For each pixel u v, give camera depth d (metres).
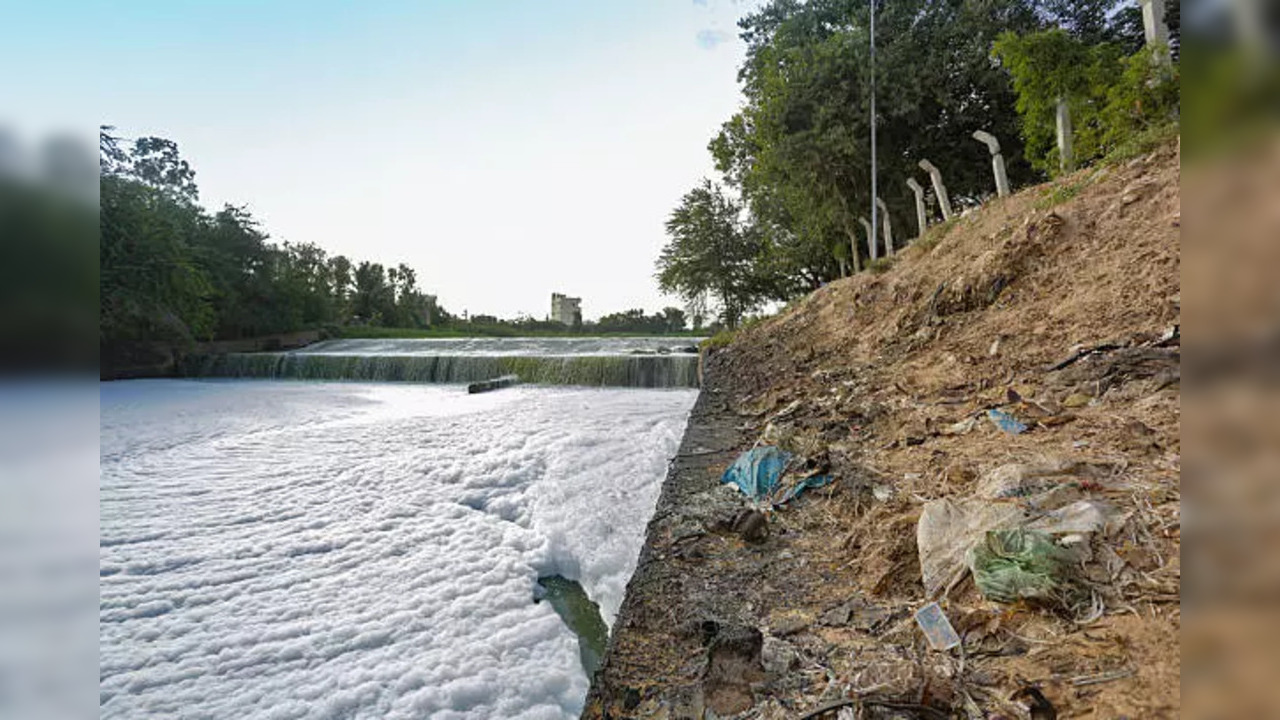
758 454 4.30
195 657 3.54
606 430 10.13
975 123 15.90
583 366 19.00
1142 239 5.75
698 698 1.91
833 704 1.77
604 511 5.80
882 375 6.60
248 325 31.48
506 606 4.13
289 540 5.39
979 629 1.97
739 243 31.20
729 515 3.47
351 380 22.75
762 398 7.58
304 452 9.17
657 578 2.79
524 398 15.82
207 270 30.02
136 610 4.09
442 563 4.85
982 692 1.70
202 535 5.54
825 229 19.44
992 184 17.09
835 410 5.59
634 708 1.93
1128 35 14.54
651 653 2.22
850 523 3.20
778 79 16.64
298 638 3.74
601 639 3.72
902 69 15.02
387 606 4.13
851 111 15.35
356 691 3.21
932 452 3.83
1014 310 6.46
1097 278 5.81
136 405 15.28
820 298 13.78
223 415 13.37
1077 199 7.05
